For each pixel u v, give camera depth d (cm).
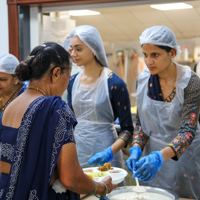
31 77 96
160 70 143
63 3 218
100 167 151
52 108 89
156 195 129
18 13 227
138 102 163
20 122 91
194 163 155
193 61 505
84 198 138
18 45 230
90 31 164
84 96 175
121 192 133
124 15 384
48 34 246
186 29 452
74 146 89
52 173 85
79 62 169
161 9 350
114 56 570
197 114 146
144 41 139
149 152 165
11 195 87
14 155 88
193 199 149
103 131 175
